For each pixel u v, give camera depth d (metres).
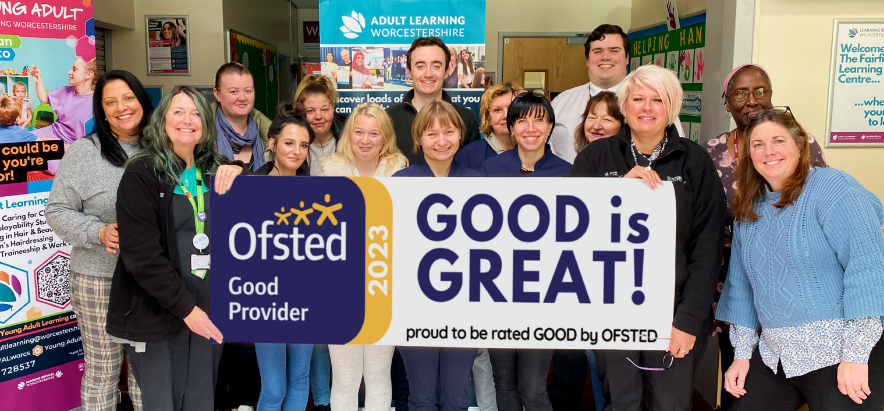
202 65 5.92
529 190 1.93
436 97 3.14
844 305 1.73
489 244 1.95
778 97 3.05
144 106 2.30
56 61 2.65
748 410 2.01
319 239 1.96
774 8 2.99
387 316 1.98
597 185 1.92
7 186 2.54
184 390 2.10
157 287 1.90
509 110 2.39
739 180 1.94
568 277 1.95
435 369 2.18
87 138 2.30
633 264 1.94
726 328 2.46
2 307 2.56
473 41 3.55
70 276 2.33
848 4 2.99
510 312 1.97
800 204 1.80
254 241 1.97
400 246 1.96
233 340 1.99
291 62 9.50
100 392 2.34
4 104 2.51
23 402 2.66
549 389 2.90
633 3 6.09
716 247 1.93
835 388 1.81
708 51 3.36
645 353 2.03
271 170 2.36
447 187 1.93
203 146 2.07
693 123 4.77
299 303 1.98
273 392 2.23
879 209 1.79
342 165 2.45
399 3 3.53
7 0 2.49
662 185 1.91
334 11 3.54
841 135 3.06
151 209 1.92
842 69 3.02
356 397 2.24
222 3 5.84
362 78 3.59
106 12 5.32
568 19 6.19
